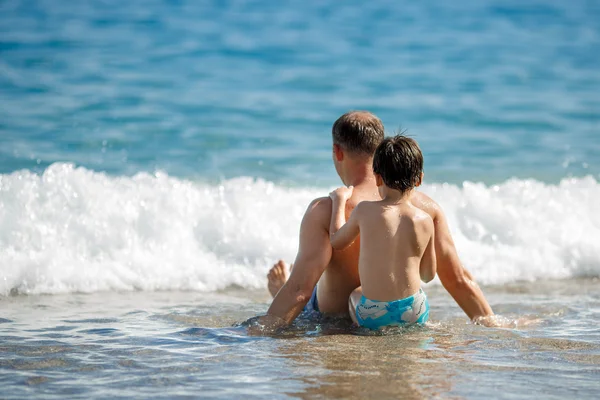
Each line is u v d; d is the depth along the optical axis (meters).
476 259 11.97
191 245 11.59
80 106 22.19
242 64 29.86
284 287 8.24
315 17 39.06
